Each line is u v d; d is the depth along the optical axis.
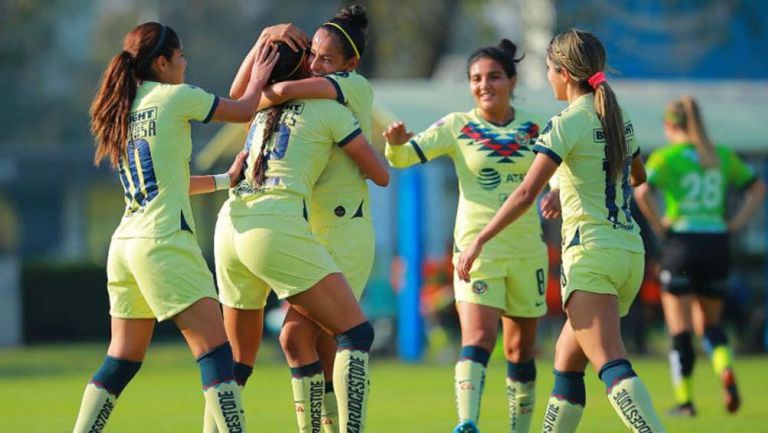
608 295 22.81
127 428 33.53
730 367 36.41
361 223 25.02
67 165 146.75
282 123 24.00
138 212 23.16
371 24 96.81
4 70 172.62
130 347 23.98
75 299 81.50
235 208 24.05
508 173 27.09
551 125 22.94
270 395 42.56
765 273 74.44
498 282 26.72
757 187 38.97
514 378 27.70
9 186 162.88
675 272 37.09
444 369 53.81
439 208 85.25
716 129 60.72
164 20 189.75
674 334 36.78
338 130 24.12
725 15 83.38
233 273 24.47
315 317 23.77
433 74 101.62
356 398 23.58
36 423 34.75
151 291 22.86
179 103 23.20
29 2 104.88
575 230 23.00
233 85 25.58
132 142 23.25
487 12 101.12
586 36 23.42
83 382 49.19
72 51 198.88
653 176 38.12
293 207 23.59
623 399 22.28
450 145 27.48
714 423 34.22
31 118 184.88
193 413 37.56
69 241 170.00
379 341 63.06
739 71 83.50
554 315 59.19
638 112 62.50
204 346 22.92
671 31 83.38
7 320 77.62
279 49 24.45
